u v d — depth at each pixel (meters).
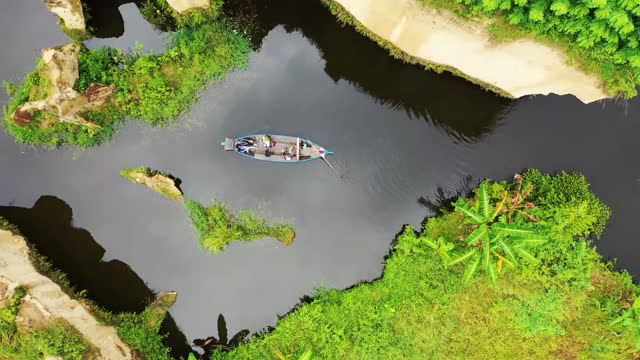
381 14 11.12
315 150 11.89
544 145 11.80
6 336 10.09
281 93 12.14
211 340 11.72
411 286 11.34
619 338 10.94
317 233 11.97
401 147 12.12
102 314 11.21
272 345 11.19
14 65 11.70
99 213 11.89
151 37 12.02
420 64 11.98
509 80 11.38
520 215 10.94
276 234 11.79
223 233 11.49
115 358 10.52
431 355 11.08
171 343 11.67
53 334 10.24
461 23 10.34
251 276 11.88
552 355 11.10
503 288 11.26
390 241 11.93
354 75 12.47
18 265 10.83
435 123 12.19
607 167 11.60
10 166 11.65
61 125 11.27
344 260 11.92
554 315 11.07
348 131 12.15
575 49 9.98
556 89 11.34
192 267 11.86
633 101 11.34
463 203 10.92
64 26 11.66
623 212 11.51
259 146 11.74
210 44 11.65
